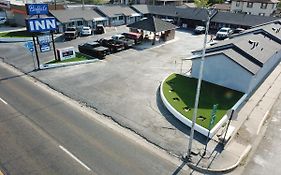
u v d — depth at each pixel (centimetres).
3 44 4009
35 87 2467
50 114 1984
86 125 1855
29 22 2723
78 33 4800
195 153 1584
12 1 5903
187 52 3922
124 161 1502
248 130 1878
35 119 1906
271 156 1614
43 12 2858
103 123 1892
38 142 1639
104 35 4856
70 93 2361
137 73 2936
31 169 1411
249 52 2667
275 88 2680
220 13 5759
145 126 1867
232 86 2516
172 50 4016
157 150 1614
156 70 3064
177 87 2509
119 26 5803
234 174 1448
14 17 5478
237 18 5509
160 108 2131
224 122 1919
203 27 5506
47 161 1477
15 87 2447
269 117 2098
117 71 2975
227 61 2452
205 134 1756
